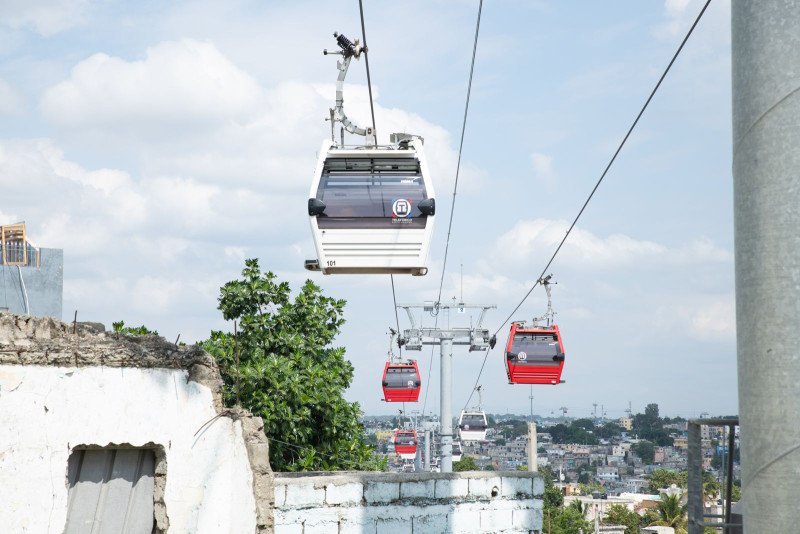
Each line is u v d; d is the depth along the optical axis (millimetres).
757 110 6234
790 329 6020
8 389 10812
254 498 12367
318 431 22000
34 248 30672
